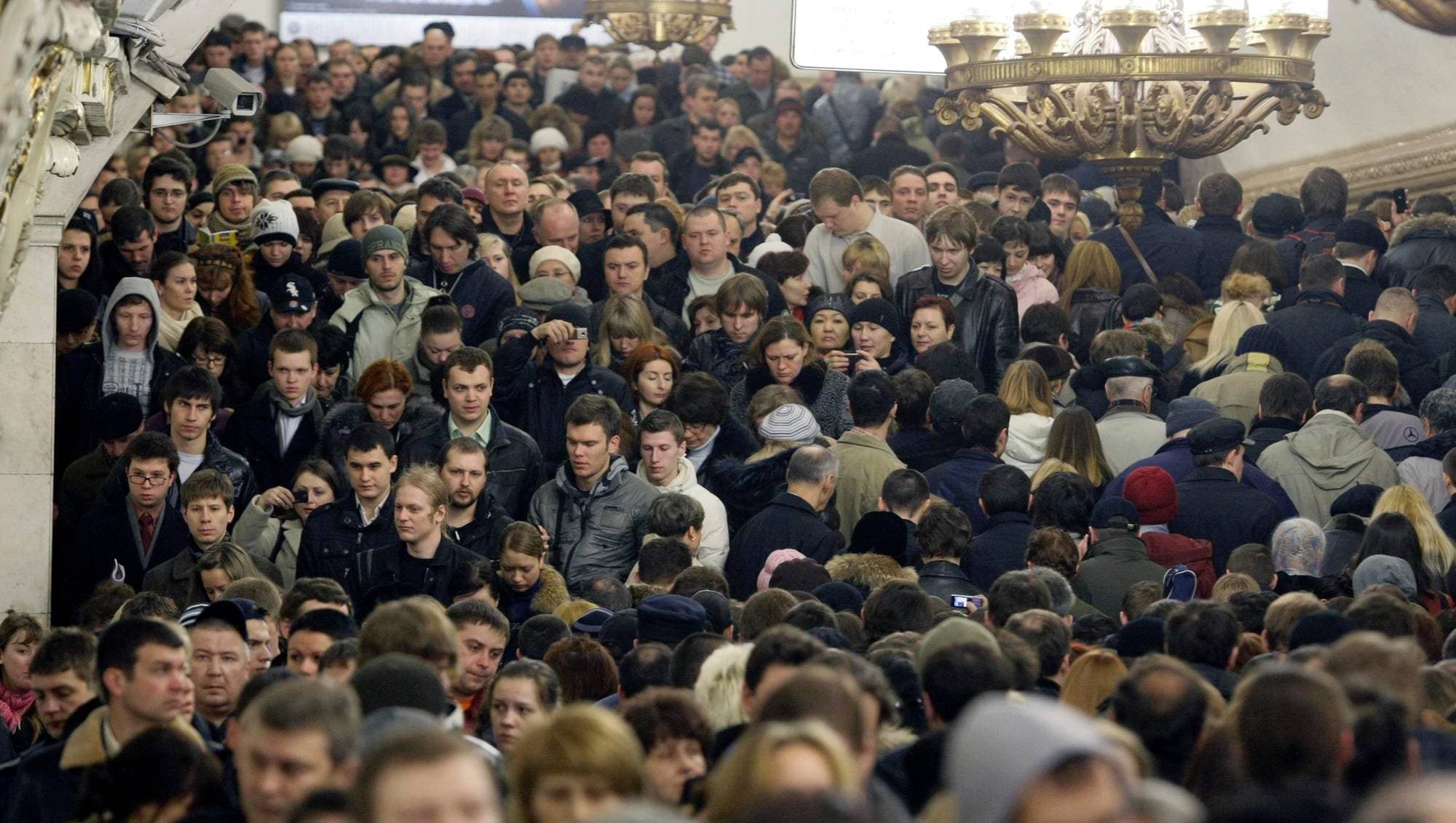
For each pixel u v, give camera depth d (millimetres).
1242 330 14227
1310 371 14180
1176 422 12469
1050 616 8422
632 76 25312
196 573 10734
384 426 12742
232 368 13711
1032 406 13312
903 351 14281
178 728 6695
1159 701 6273
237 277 14500
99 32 7629
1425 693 7340
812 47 16625
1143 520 11547
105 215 15828
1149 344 14055
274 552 12000
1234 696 6062
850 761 4730
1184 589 10328
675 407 13062
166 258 14023
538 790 5191
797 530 11625
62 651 8023
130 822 5902
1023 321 14711
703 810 5812
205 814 5832
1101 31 14977
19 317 11922
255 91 13688
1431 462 12562
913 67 16734
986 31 14977
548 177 17797
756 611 8930
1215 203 16109
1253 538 11695
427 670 6227
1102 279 15258
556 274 14828
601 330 13977
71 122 8664
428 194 15195
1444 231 15281
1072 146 14984
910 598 9078
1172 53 14594
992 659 6730
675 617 8867
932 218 14773
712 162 21641
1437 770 6199
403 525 11102
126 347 13273
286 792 5383
